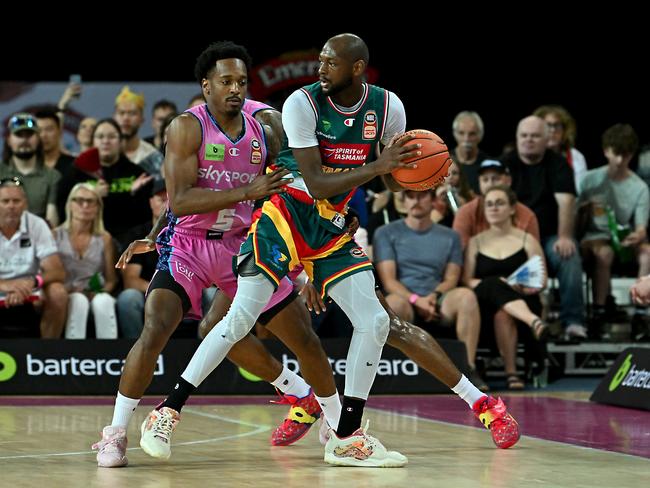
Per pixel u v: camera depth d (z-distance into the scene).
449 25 21.89
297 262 9.01
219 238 9.52
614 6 21.95
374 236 16.38
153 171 17.89
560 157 17.69
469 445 10.02
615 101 22.16
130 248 9.75
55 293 15.21
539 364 16.22
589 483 7.84
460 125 18.33
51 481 7.85
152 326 8.98
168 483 7.80
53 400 14.28
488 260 16.41
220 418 12.20
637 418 12.27
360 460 8.69
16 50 21.05
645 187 18.47
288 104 8.75
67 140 18.95
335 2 21.72
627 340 17.56
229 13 21.58
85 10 21.20
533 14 21.94
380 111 8.99
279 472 8.40
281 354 15.13
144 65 21.48
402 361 15.30
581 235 18.44
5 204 15.17
